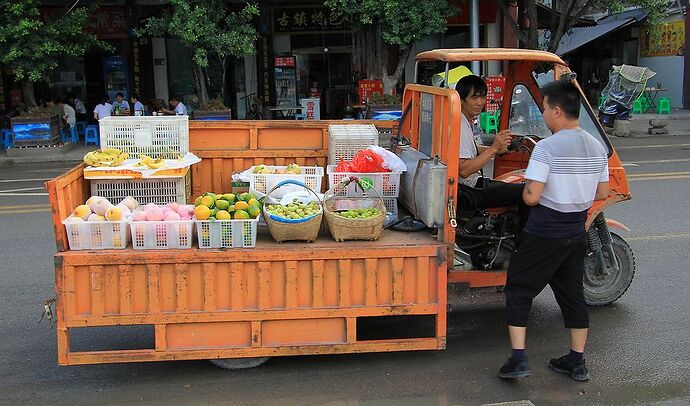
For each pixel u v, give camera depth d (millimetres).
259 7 18812
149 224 4035
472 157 5031
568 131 3951
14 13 14438
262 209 4461
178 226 4062
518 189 4906
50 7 18016
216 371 4395
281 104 19953
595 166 3938
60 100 18422
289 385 4172
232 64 19859
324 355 4625
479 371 4348
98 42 16297
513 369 4129
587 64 28500
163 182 4914
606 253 5355
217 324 4109
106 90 19531
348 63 20234
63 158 15914
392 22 15438
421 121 5043
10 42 14953
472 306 5637
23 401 4008
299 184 4598
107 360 4051
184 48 19594
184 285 4027
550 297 5855
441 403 3908
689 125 19594
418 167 4586
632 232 7660
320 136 6117
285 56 19641
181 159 5180
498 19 19688
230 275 4055
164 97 19750
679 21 24078
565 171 3885
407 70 19828
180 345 4102
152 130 5293
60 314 3982
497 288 5484
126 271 3984
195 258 4004
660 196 9508
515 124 5906
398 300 4207
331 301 4160
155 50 19438
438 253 4191
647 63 26141
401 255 4164
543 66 5465
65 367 4504
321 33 19953
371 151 4996
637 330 4977
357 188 4852
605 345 4719
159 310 4043
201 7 15289
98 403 3973
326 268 4125
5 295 5895
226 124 5984
